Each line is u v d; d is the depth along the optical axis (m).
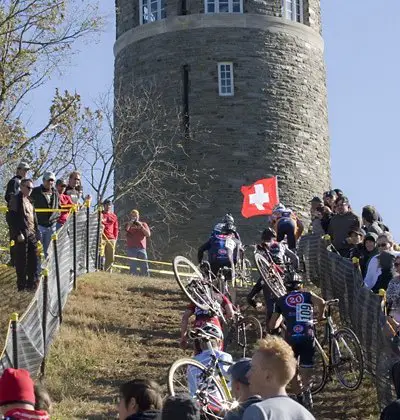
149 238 37.41
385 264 16.39
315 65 40.09
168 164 37.69
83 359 16.66
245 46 38.34
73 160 36.00
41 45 32.53
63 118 35.44
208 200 37.31
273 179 34.22
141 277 24.31
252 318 16.25
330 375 14.65
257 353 7.43
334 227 20.52
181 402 7.82
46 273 16.20
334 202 21.42
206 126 37.78
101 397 14.79
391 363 13.29
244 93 38.09
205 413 11.20
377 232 19.05
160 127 38.16
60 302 18.28
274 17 38.88
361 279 16.12
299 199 38.31
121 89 39.69
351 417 13.98
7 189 19.09
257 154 37.88
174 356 17.27
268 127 38.19
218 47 38.19
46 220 20.39
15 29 31.59
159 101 38.41
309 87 39.56
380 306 14.24
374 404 14.32
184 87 38.34
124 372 16.20
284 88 38.72
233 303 17.11
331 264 19.61
